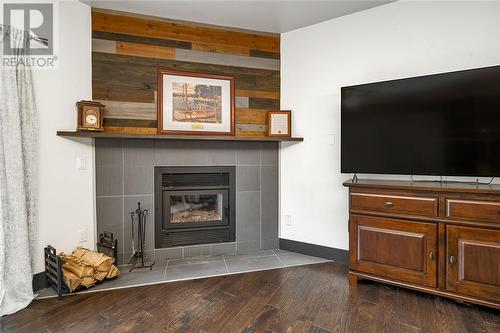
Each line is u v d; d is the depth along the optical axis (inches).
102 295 89.9
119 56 112.3
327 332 71.0
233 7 109.7
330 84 119.7
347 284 97.5
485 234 76.8
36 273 92.5
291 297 88.6
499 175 80.3
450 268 81.0
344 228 117.3
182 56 119.8
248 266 113.3
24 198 84.4
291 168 130.0
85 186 107.0
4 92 80.8
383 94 95.7
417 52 102.2
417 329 72.0
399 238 88.1
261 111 129.9
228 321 75.8
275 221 133.1
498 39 89.7
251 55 128.3
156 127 116.9
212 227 126.1
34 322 75.4
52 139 96.9
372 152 98.0
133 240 115.5
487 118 81.0
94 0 104.2
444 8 97.3
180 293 91.2
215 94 123.4
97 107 102.2
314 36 123.3
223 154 126.1
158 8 110.3
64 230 100.5
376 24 109.5
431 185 86.0
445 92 86.3
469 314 78.6
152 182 117.8
